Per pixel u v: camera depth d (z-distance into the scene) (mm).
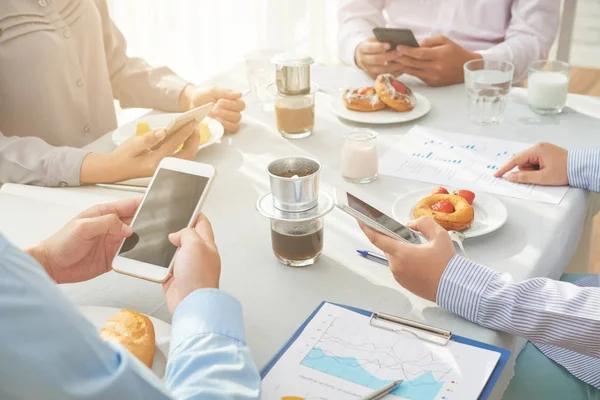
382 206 1268
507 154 1462
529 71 1681
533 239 1150
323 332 909
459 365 839
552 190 1314
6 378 526
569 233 1225
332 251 1136
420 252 975
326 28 3729
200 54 3660
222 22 3658
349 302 1000
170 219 950
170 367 711
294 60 1533
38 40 1758
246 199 1320
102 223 948
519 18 2146
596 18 3975
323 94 1863
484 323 952
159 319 938
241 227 1219
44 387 534
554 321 934
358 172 1362
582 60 3963
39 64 1771
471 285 956
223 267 1094
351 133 1377
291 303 998
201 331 726
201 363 698
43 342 532
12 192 1393
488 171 1395
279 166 1054
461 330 945
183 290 809
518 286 954
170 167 1002
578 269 1812
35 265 568
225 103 1646
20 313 525
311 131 1623
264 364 875
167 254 912
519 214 1229
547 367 1250
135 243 941
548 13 2129
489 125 1624
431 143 1539
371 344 883
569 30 3252
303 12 3652
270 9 3627
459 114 1698
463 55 1891
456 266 968
